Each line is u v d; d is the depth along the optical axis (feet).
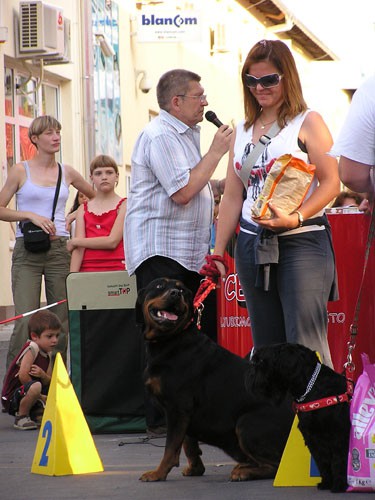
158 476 22.80
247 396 22.50
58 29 61.62
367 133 19.98
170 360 22.70
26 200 36.78
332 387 20.26
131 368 29.84
